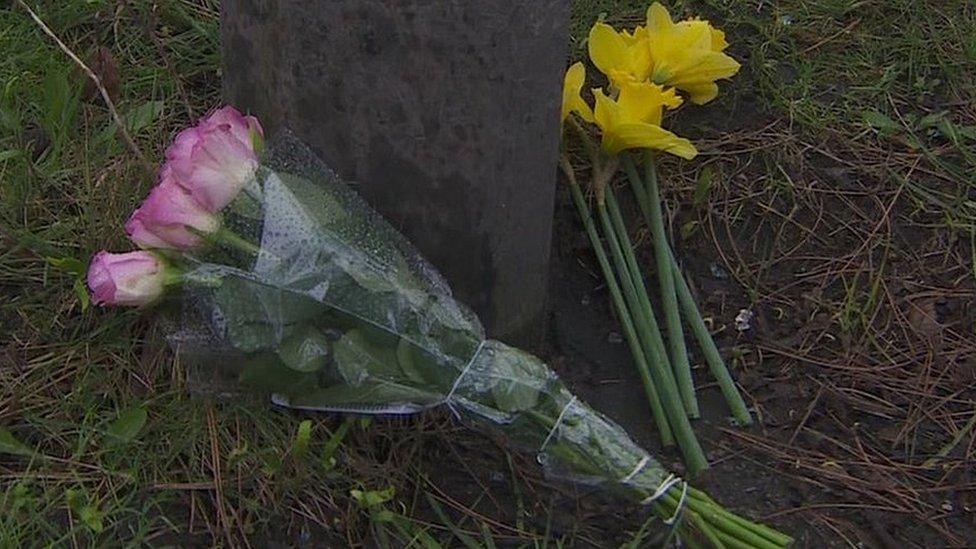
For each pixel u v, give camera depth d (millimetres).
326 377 1477
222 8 1577
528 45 1476
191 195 1385
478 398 1462
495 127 1506
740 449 1675
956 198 2029
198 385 1519
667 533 1513
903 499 1612
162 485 1489
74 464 1514
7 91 1933
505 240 1608
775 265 1931
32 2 2150
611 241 1817
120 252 1727
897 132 2141
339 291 1434
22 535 1433
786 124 2125
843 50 2295
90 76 1749
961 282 1921
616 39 1913
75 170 1858
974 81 2250
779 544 1484
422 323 1450
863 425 1718
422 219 1563
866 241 1967
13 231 1737
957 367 1789
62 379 1619
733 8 2344
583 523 1540
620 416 1708
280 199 1420
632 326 1757
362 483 1513
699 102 1998
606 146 1844
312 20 1448
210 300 1428
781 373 1783
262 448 1528
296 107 1522
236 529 1463
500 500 1558
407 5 1409
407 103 1475
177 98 2023
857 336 1839
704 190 1929
